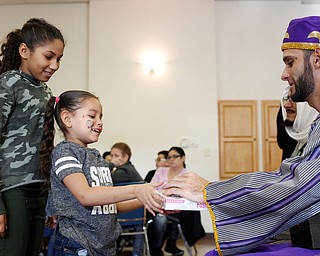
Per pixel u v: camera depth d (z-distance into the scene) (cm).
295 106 189
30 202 173
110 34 677
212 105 670
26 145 171
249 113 686
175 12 677
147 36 676
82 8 698
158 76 673
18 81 170
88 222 152
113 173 443
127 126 668
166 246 486
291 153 202
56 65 177
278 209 109
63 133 166
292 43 124
